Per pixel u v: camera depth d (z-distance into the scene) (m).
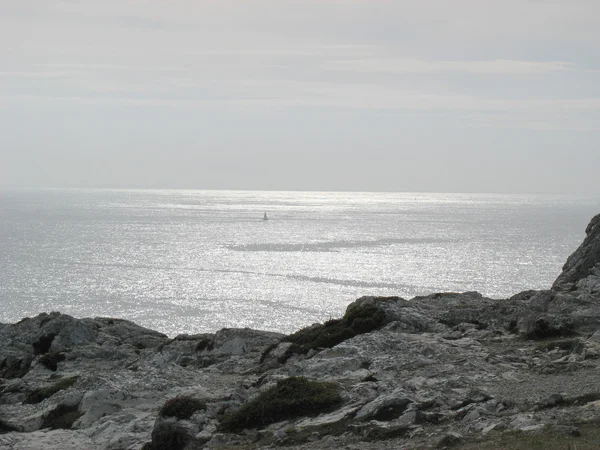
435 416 29.17
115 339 67.31
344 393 33.38
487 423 27.50
